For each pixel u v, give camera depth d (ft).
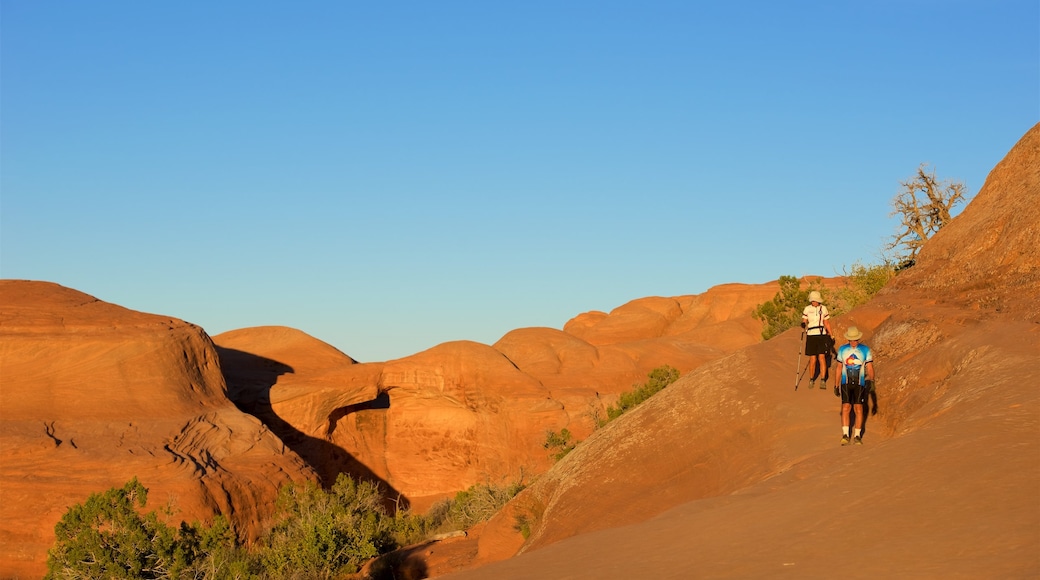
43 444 111.75
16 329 132.87
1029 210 63.26
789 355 65.87
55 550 70.49
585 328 250.37
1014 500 24.07
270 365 180.75
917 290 69.26
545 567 31.60
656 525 34.83
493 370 172.86
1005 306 53.52
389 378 176.04
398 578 76.48
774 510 30.78
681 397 65.10
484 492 105.60
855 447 43.55
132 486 74.23
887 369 55.26
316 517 88.69
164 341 138.82
